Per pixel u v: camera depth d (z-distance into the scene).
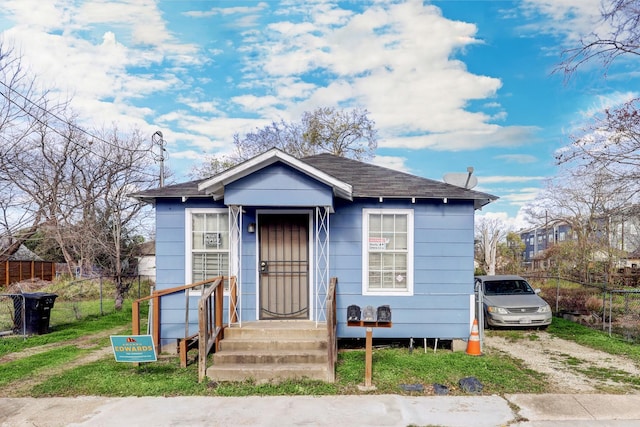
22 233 12.89
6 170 11.70
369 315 6.31
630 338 9.57
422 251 8.41
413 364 7.14
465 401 5.61
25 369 7.19
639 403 5.55
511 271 23.88
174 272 8.38
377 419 5.04
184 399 5.70
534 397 5.76
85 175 16.89
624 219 11.27
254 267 8.37
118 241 16.20
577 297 14.29
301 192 7.29
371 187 8.55
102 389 6.03
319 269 8.34
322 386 6.11
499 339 9.70
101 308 14.09
